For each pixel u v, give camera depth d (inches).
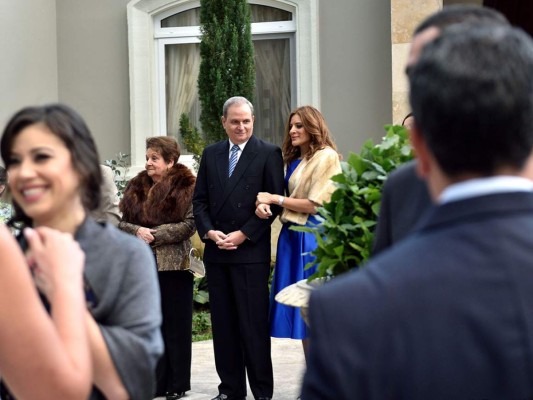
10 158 87.5
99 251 87.3
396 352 51.4
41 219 87.1
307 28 365.4
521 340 50.1
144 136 379.2
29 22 366.3
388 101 359.9
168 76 384.5
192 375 259.1
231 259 222.5
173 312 232.5
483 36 53.2
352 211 140.3
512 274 51.4
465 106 52.0
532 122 52.4
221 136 341.4
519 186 53.7
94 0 382.6
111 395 84.0
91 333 82.0
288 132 229.5
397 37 343.0
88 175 87.7
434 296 51.8
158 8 378.0
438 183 55.8
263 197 221.6
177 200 232.8
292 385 241.9
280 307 221.3
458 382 50.5
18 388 71.6
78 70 384.5
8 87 352.2
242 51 343.0
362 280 53.7
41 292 81.6
